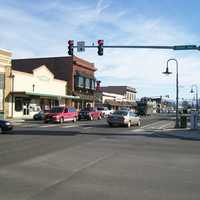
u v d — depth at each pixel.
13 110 51.09
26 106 54.38
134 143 20.94
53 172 11.47
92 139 22.72
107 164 13.15
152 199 8.37
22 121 44.59
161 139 24.27
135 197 8.52
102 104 92.88
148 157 15.20
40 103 58.78
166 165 13.20
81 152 16.36
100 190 9.16
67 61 72.75
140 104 87.06
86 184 9.81
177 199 8.41
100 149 17.61
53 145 18.92
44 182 10.00
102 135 25.94
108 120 36.84
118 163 13.42
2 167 12.23
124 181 10.27
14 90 51.38
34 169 11.93
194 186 9.73
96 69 84.31
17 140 21.20
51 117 41.69
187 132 30.84
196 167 12.84
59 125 37.47
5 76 49.47
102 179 10.49
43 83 60.00
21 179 10.38
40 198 8.30
